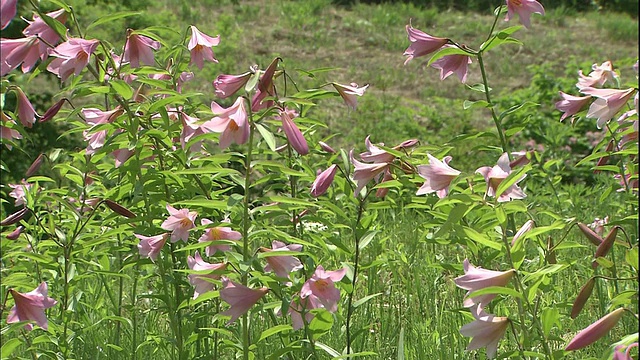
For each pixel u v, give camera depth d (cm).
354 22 1823
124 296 509
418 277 467
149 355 449
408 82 1445
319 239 402
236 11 1823
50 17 398
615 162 474
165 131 416
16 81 853
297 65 1499
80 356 448
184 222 403
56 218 461
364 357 430
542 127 1035
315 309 385
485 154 996
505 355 381
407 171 400
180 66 423
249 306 384
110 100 428
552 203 647
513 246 378
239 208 395
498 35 400
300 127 411
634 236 504
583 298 371
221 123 386
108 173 424
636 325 441
